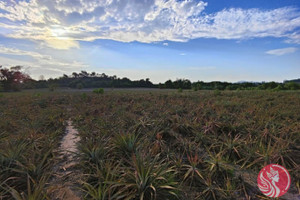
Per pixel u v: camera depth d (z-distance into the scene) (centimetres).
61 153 383
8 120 634
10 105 1105
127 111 847
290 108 823
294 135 438
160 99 1342
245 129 493
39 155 332
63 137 518
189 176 292
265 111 713
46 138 433
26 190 256
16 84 4309
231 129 495
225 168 296
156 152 362
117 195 221
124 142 363
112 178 252
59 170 314
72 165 325
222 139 430
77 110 901
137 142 383
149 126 526
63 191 255
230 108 823
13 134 504
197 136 451
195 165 304
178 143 415
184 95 1677
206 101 1155
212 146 390
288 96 1423
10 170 278
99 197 211
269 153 323
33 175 272
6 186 252
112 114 745
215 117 618
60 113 805
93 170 293
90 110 897
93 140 402
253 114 681
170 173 288
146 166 258
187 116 655
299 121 606
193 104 977
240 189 258
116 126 543
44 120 638
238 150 371
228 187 258
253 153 350
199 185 278
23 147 339
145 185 235
